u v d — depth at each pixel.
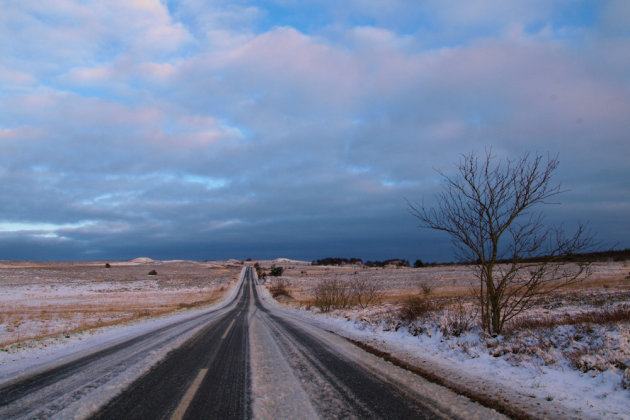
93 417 4.48
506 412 4.82
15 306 35.81
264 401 5.20
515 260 9.56
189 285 76.94
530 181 9.17
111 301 43.16
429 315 12.92
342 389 5.85
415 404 5.09
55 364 7.72
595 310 12.37
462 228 10.04
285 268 134.88
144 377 6.57
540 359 7.23
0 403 5.00
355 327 15.05
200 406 4.96
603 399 5.21
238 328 15.30
